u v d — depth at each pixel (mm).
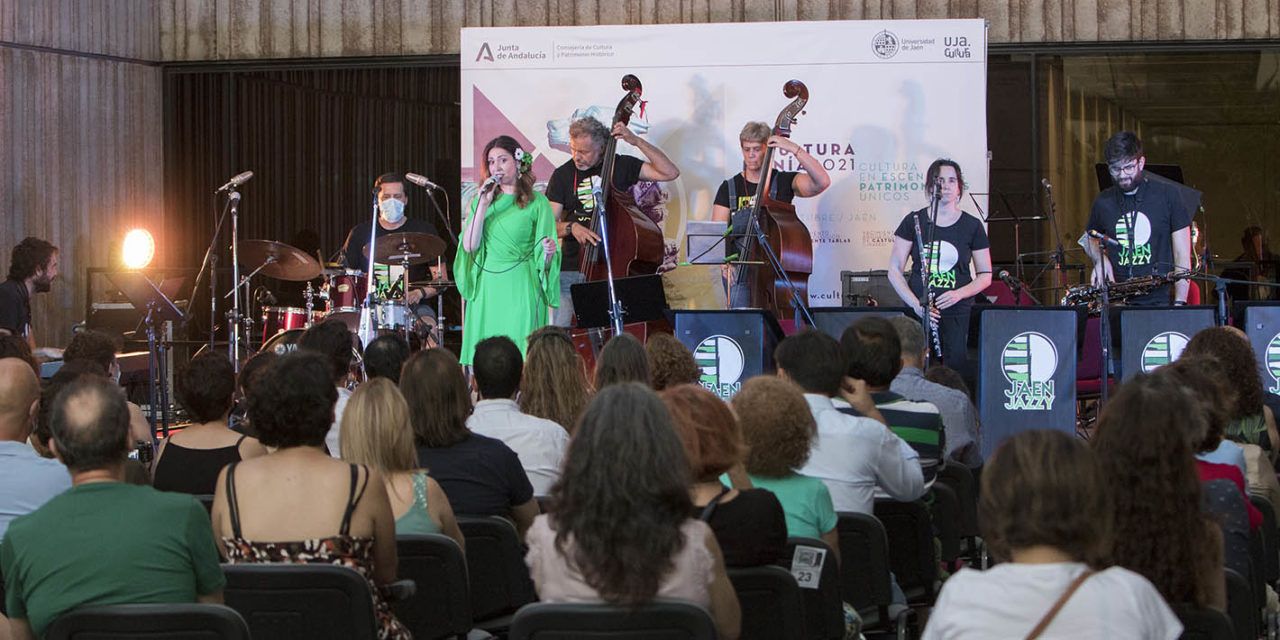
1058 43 10742
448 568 3408
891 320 5145
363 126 11422
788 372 4062
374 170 11422
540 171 10062
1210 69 10734
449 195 11352
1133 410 2723
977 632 2256
